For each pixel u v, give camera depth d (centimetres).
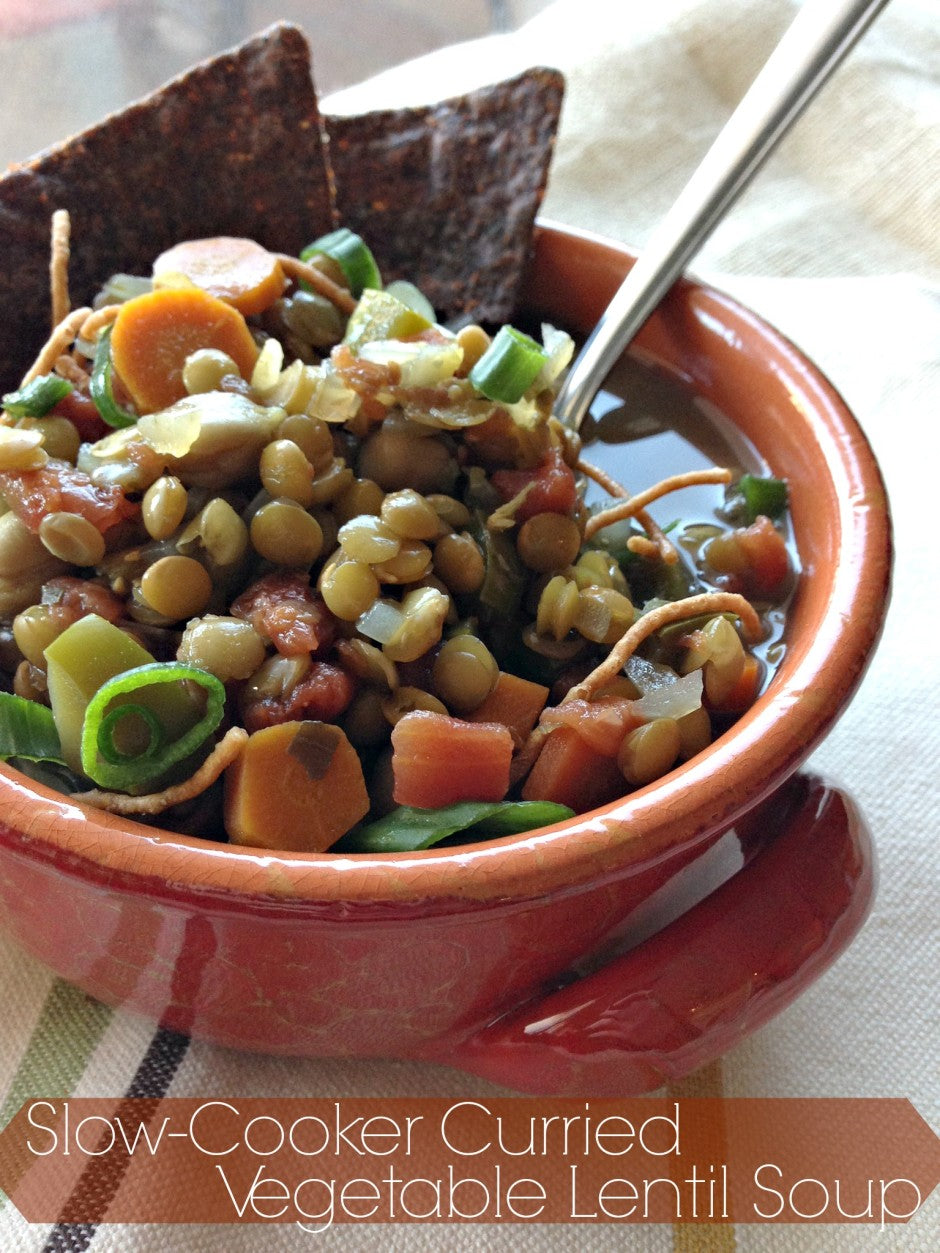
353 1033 15
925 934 18
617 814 13
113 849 12
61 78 32
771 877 14
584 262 21
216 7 35
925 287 25
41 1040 16
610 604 16
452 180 21
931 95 28
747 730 14
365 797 14
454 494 16
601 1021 14
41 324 19
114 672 14
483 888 13
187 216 20
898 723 20
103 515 15
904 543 22
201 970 14
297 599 15
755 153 19
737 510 18
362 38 37
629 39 30
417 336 17
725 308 19
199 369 16
